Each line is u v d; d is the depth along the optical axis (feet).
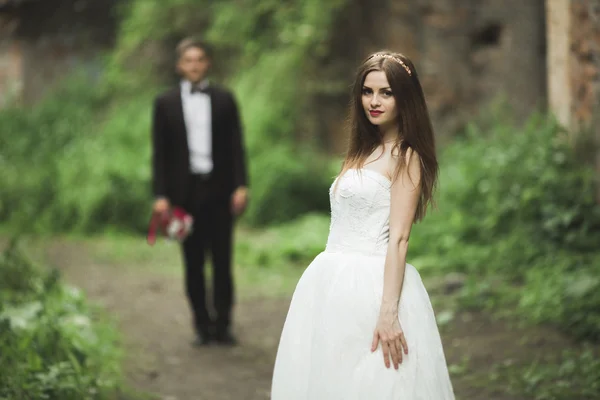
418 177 12.51
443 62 49.85
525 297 25.75
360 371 12.30
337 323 12.56
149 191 47.96
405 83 12.67
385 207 12.79
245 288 33.68
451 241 33.83
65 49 58.85
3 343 18.40
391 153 12.82
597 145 29.37
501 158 32.91
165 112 24.38
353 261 12.78
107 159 48.60
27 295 25.26
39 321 21.18
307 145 50.93
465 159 37.96
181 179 24.35
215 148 24.57
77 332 22.90
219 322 25.39
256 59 53.36
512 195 31.73
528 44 48.29
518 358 21.45
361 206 12.82
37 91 57.82
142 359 23.75
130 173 47.88
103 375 20.93
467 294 27.30
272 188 47.78
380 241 12.80
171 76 56.90
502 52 49.08
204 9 56.03
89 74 58.95
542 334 23.22
